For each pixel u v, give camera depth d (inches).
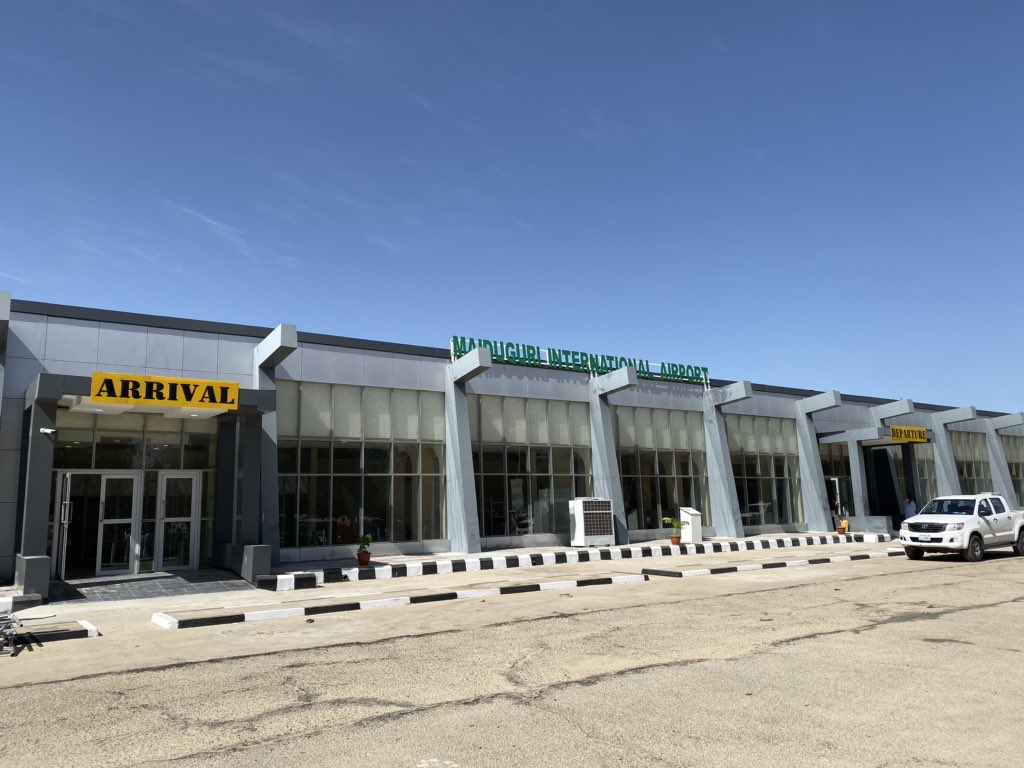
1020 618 427.8
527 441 1042.1
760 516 1289.4
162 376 748.0
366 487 888.9
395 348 939.3
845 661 320.5
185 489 768.3
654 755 207.3
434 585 657.0
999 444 1759.4
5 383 669.3
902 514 1430.9
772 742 216.7
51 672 326.6
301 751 215.8
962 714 241.8
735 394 1199.6
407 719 246.1
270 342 764.0
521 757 207.3
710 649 350.9
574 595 577.6
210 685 297.9
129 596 609.3
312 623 463.5
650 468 1171.9
